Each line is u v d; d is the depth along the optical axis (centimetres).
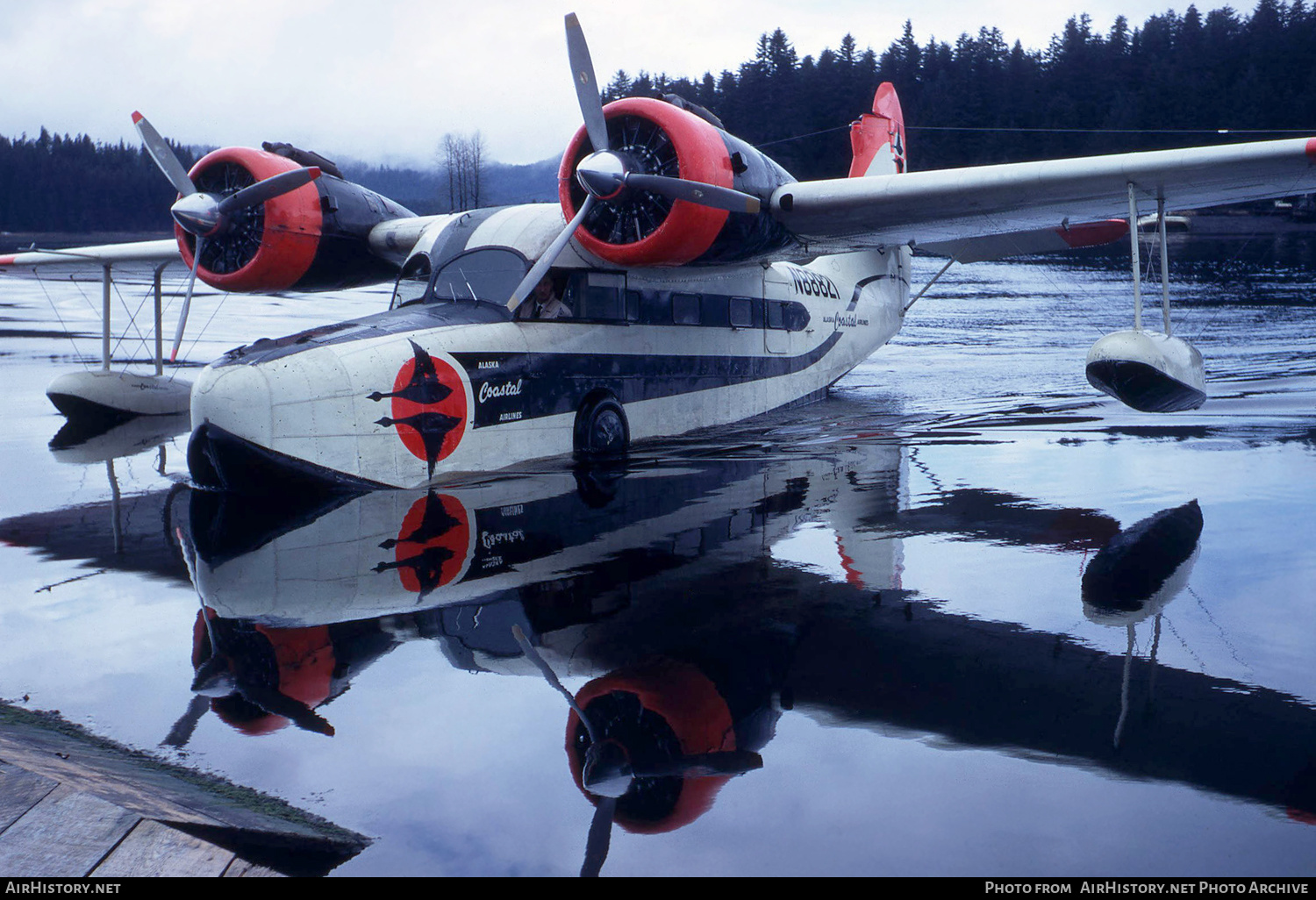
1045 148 9188
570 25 903
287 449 758
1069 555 575
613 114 944
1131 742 341
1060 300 3155
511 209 1009
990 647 429
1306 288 3167
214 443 757
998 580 529
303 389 768
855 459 920
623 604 496
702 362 1124
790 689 388
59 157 14625
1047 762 327
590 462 923
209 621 485
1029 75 9550
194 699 389
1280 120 8650
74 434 1212
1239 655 416
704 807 303
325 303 3769
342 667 419
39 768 315
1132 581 523
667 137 923
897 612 478
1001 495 748
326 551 614
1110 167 911
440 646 441
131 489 852
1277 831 284
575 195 955
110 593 538
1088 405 1272
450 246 990
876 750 338
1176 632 445
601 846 281
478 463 868
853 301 1465
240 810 301
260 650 442
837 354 1417
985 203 994
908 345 2105
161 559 609
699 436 1090
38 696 396
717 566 562
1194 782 313
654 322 1057
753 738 346
